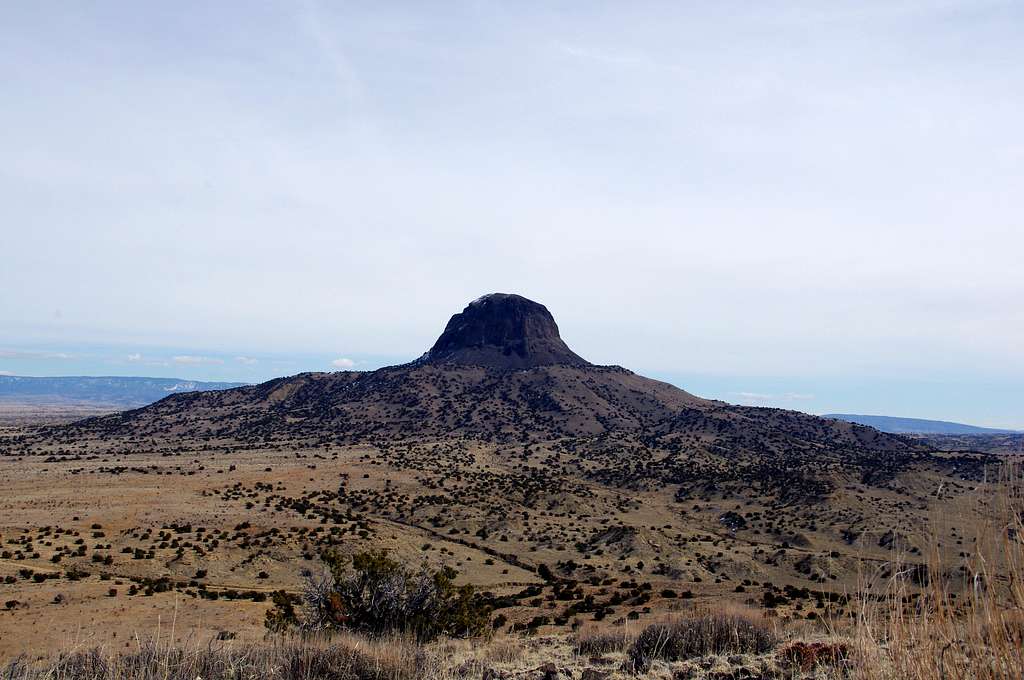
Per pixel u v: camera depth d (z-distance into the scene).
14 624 31.97
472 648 12.00
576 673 8.60
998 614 3.73
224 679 7.77
